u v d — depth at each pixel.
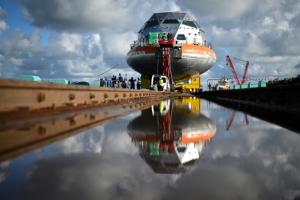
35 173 3.35
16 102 8.35
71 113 11.12
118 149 4.88
